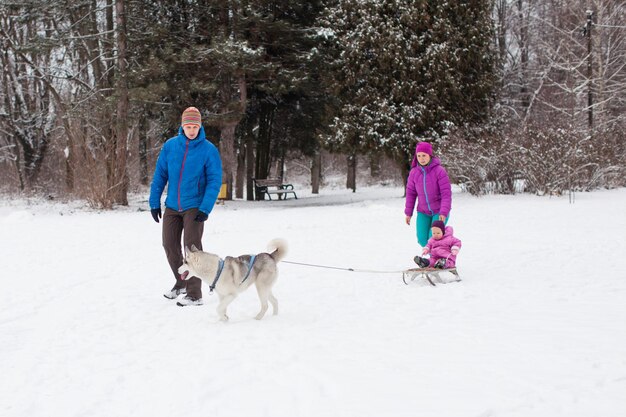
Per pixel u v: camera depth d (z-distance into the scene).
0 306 6.44
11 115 29.83
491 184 21.12
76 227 14.61
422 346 4.49
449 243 7.35
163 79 21.98
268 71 22.53
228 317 5.74
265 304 5.68
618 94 32.97
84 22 23.81
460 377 3.77
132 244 11.32
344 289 7.01
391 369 3.98
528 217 14.30
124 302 6.56
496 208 16.66
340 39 23.70
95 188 20.62
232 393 3.66
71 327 5.50
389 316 5.55
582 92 31.09
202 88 21.12
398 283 7.31
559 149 19.56
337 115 24.36
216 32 22.97
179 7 23.75
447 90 22.67
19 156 31.88
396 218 15.68
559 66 32.44
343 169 54.88
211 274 5.48
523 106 38.12
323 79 24.19
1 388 3.92
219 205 23.00
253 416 3.31
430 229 8.02
